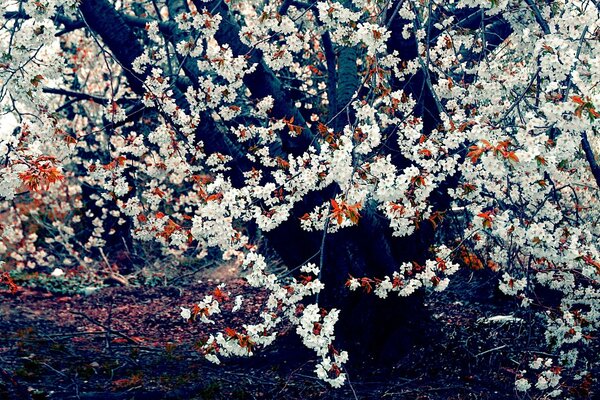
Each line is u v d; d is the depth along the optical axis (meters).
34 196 14.16
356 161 3.54
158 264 14.91
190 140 5.52
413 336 6.97
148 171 5.68
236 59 4.71
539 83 4.13
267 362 6.94
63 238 15.16
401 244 6.82
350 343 6.83
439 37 5.25
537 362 4.93
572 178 5.75
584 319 4.64
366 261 6.59
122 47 5.84
